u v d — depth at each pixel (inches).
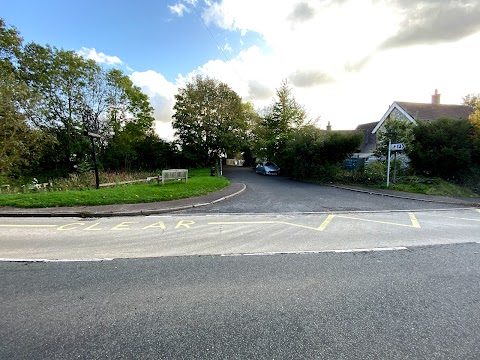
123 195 405.7
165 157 1339.8
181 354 86.6
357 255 180.9
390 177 580.1
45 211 325.4
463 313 110.4
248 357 85.0
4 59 842.8
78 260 173.8
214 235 233.6
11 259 175.9
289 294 127.3
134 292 130.1
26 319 107.3
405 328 100.3
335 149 670.5
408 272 152.8
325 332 97.9
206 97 1317.7
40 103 842.8
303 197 455.8
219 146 1320.1
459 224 272.8
